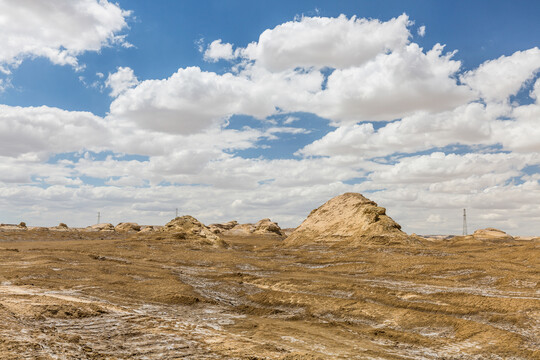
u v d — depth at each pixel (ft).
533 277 123.13
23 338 51.93
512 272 132.57
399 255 189.78
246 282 129.70
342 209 303.68
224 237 461.37
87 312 73.00
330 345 66.18
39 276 120.78
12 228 428.56
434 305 88.63
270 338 67.92
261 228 525.34
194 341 60.44
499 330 71.92
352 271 157.99
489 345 67.51
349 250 217.77
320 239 271.28
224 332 69.00
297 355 56.65
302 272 158.30
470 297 91.71
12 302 73.67
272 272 158.71
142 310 83.92
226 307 95.09
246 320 82.48
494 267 141.69
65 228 464.24
